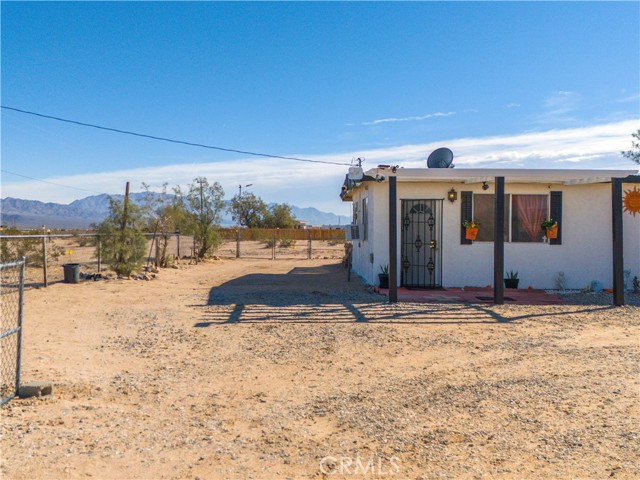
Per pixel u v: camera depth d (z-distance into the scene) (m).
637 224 13.80
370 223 14.30
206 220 25.16
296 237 46.81
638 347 7.70
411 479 3.78
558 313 10.47
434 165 14.71
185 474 3.82
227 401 5.45
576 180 13.09
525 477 3.78
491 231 14.01
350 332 8.65
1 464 3.81
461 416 5.00
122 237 16.55
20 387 5.32
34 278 16.11
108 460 3.98
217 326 9.13
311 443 4.41
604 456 4.09
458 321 9.63
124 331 8.73
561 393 5.61
